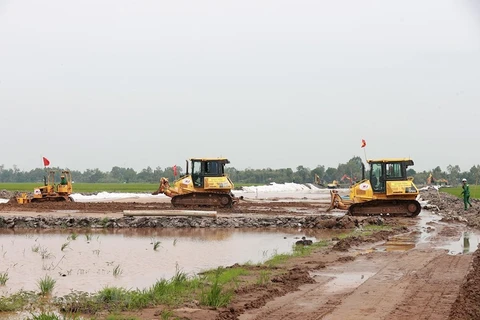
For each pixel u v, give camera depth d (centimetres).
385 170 3672
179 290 1382
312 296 1314
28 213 3784
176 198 4297
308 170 16762
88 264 1908
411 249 2153
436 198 6022
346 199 3884
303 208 4600
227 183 4259
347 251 2106
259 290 1380
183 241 2580
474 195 7456
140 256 2095
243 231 3044
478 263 1745
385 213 3703
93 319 1134
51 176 4850
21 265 1884
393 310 1167
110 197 6762
